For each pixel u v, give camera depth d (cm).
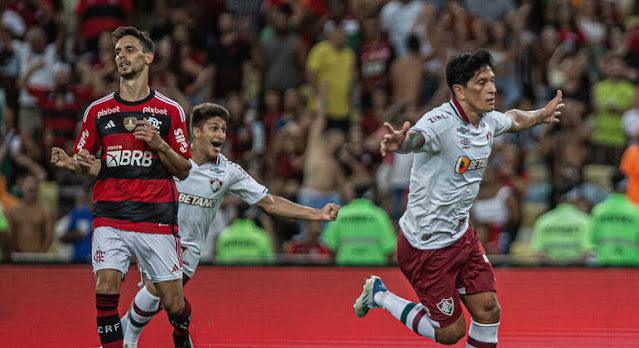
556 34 5612
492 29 5378
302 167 4931
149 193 1847
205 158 2119
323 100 4997
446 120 1892
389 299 2147
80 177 4859
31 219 4388
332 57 5244
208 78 5225
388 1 5794
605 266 3834
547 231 4028
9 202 4756
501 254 4519
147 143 1795
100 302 1798
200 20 5706
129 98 1862
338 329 2498
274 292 3169
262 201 2186
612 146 5134
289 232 4644
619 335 2431
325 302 2942
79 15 5428
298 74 5419
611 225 3841
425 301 2006
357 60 5366
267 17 5784
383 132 4900
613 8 5884
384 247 3919
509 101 5300
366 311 2267
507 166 4716
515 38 5397
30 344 2252
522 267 3875
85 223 4312
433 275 1967
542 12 6028
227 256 3941
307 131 5050
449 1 5772
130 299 2820
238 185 2172
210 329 2481
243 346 2266
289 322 2605
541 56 5559
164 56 5131
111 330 1803
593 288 3275
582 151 5112
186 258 2155
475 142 1920
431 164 1916
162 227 1866
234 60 5309
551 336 2416
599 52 5694
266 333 2438
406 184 4653
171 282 1894
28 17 5512
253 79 5484
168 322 2545
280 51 5391
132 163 1834
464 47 5447
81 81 5244
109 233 1833
